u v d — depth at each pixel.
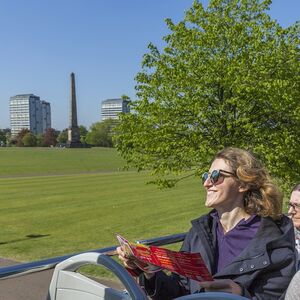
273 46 8.72
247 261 2.36
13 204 20.30
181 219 15.30
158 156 9.61
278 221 2.52
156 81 9.31
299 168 8.55
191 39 9.27
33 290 6.55
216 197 2.52
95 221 15.02
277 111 8.41
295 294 1.91
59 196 23.94
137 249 2.36
